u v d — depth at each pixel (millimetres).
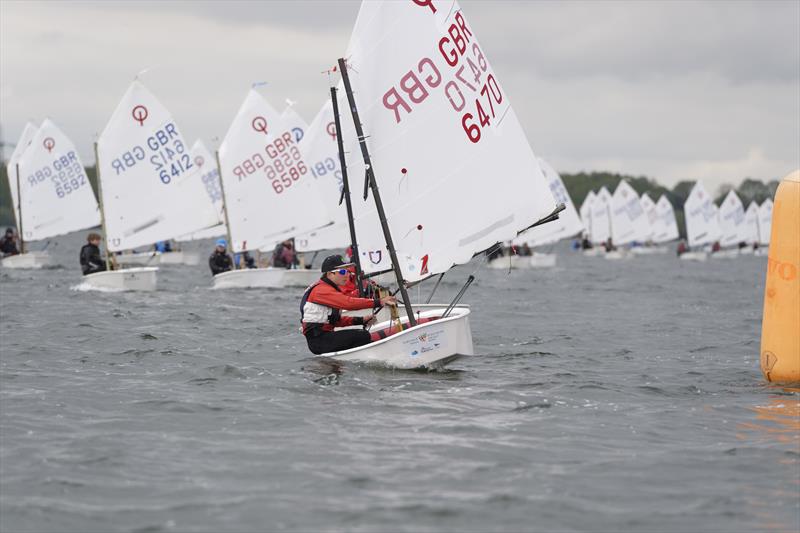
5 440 30453
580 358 50688
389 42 43656
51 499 24594
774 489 25516
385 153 43844
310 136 113312
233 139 111688
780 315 41125
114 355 49156
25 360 47281
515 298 101938
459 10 45031
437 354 43312
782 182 41375
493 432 31703
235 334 59094
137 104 105000
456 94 44531
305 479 26250
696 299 103625
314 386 39688
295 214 112750
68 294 91625
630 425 33062
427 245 44406
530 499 24562
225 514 23453
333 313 45406
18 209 159500
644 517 23312
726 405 36781
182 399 36906
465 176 44812
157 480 26203
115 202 104438
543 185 46531
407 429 32031
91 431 31766
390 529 22438
